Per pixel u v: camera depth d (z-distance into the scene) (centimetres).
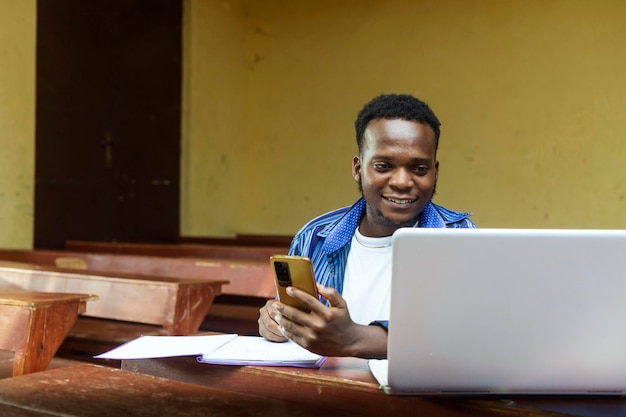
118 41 691
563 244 107
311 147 764
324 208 757
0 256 450
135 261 376
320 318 120
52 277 296
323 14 754
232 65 771
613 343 112
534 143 655
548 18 647
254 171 791
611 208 624
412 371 114
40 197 634
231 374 133
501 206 670
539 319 111
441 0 694
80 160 666
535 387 116
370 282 164
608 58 623
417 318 111
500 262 108
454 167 691
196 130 723
